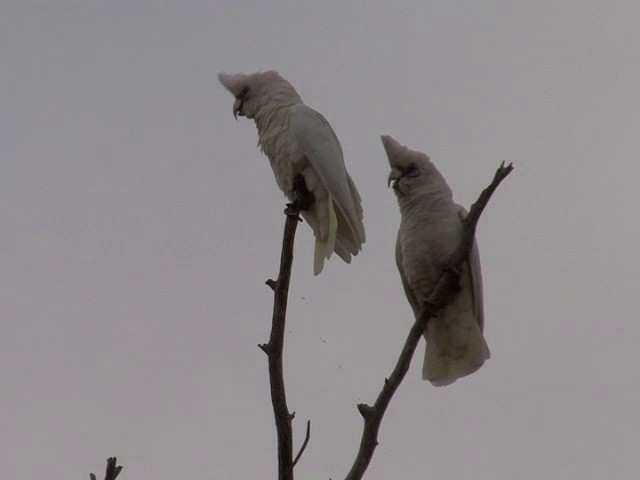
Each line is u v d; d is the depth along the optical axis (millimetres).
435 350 11602
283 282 8617
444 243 11391
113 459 6383
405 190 11680
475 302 11375
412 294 12172
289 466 7895
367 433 8281
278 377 8195
